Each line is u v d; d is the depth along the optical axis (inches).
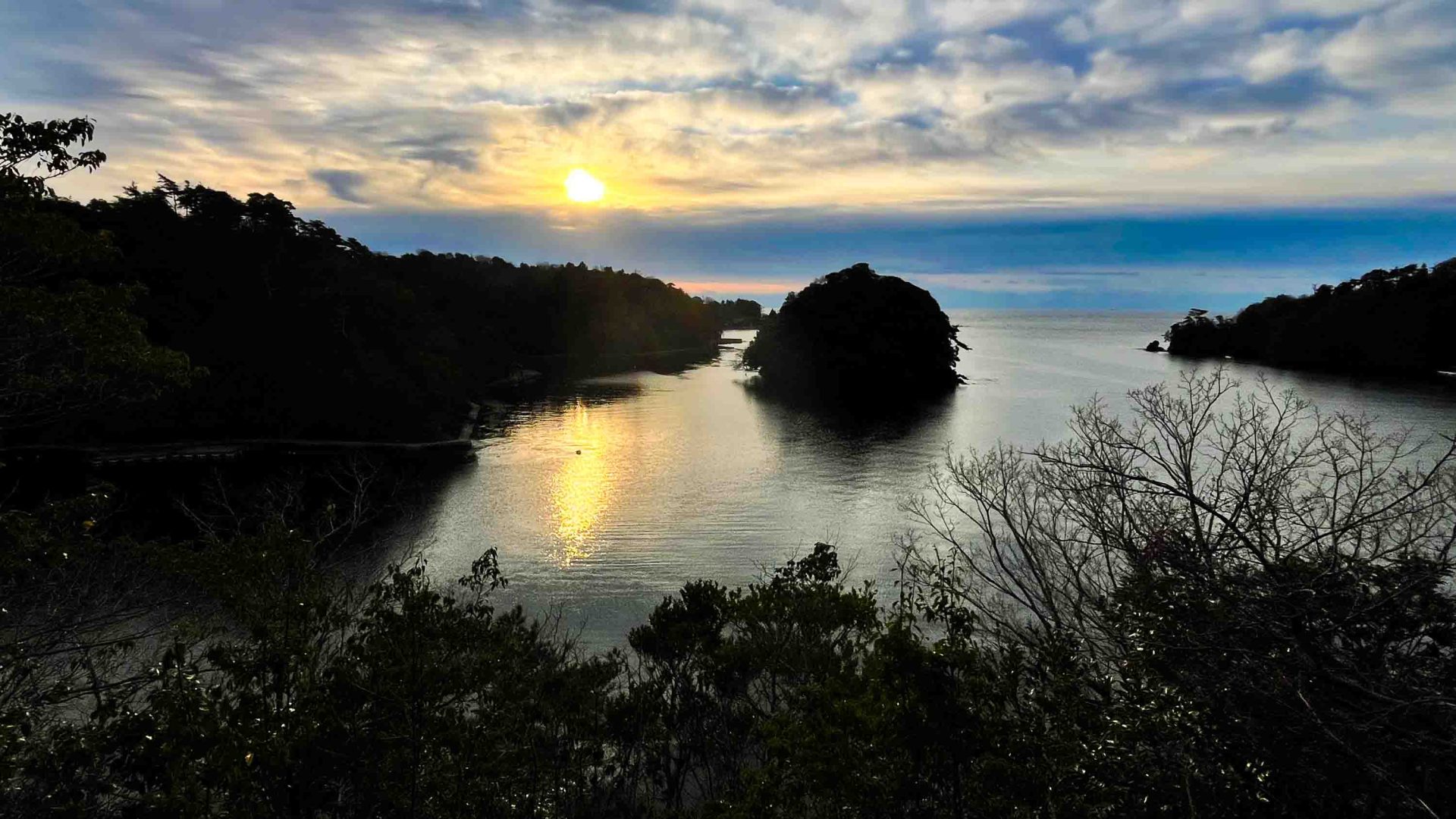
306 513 1734.7
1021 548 438.9
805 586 608.4
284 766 336.8
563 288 6875.0
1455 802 189.3
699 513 1764.3
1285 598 224.1
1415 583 217.3
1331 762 201.2
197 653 504.4
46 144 559.8
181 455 2460.6
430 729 378.6
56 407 721.6
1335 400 3078.2
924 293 4638.3
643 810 503.5
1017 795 273.6
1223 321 6269.7
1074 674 294.5
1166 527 303.1
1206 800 215.2
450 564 1409.9
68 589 511.5
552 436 2903.5
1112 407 3312.0
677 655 572.1
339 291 3316.9
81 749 289.4
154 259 3075.8
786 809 360.2
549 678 474.9
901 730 306.2
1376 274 5024.6
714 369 5610.2
